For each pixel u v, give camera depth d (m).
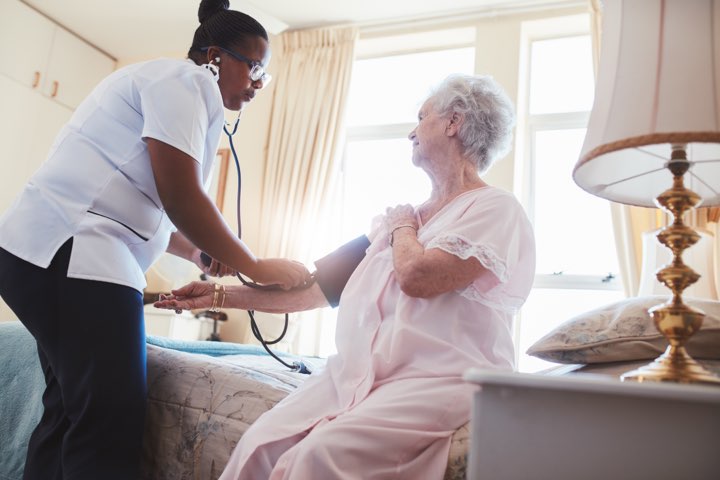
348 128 4.60
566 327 1.36
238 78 1.60
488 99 1.45
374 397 1.17
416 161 1.49
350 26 4.48
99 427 1.27
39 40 4.54
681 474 0.65
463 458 1.08
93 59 4.97
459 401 1.13
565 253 3.90
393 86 4.62
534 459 0.68
